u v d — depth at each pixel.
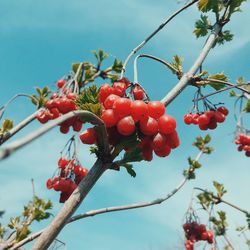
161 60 0.41
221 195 0.91
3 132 0.49
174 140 0.26
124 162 0.25
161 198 0.51
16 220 0.50
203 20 0.46
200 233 0.88
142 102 0.25
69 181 0.44
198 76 0.38
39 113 0.47
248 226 0.88
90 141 0.25
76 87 0.47
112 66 0.68
